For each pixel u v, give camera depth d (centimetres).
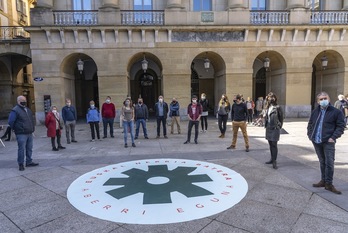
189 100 1966
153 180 621
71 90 2139
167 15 1911
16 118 723
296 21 1973
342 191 540
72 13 1914
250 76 1977
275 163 709
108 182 615
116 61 1905
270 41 1970
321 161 565
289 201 496
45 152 966
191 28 1892
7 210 478
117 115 1923
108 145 1078
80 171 712
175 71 1941
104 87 1914
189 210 464
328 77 2230
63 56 1880
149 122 1900
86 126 1753
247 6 2072
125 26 1850
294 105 2025
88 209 475
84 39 1886
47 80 1884
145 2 2022
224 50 1956
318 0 2183
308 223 414
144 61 1916
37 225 422
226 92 1975
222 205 482
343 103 1402
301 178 626
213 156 855
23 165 742
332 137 527
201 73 2520
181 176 649
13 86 2672
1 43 2050
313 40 1992
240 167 724
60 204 499
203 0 2038
